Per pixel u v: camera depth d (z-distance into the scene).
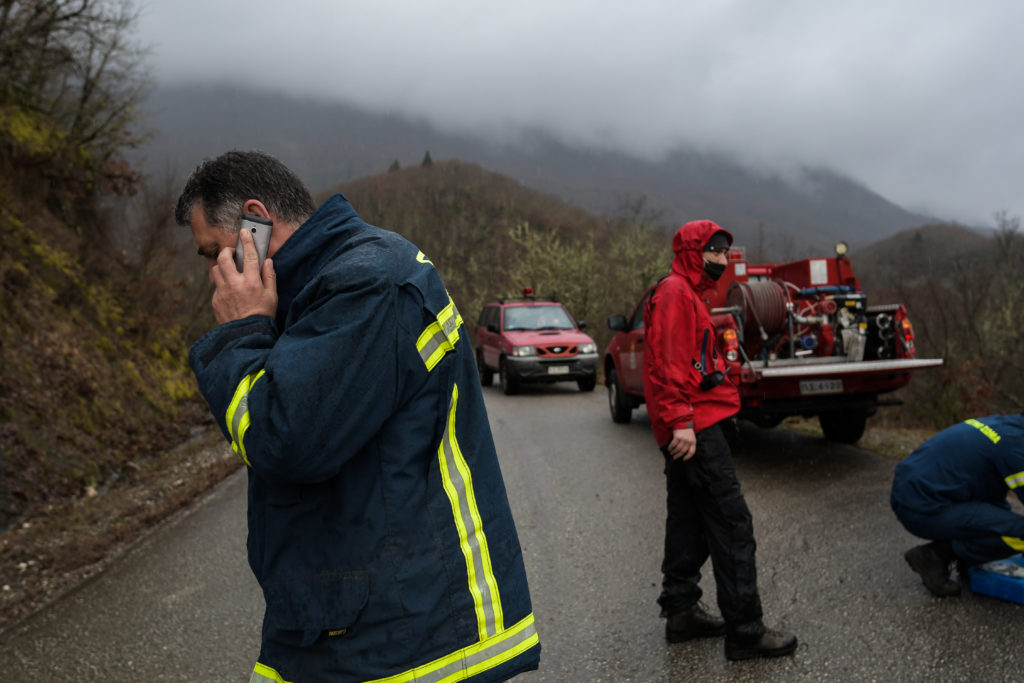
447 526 1.48
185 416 13.10
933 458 3.78
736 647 3.25
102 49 15.55
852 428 7.61
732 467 3.26
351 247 1.55
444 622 1.43
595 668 3.29
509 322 15.11
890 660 3.14
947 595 3.74
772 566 4.39
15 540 6.12
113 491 7.99
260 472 1.39
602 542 5.09
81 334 11.95
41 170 14.53
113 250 16.03
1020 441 3.61
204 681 3.41
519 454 8.38
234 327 1.50
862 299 7.45
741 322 7.07
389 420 1.46
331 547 1.43
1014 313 12.58
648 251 23.58
